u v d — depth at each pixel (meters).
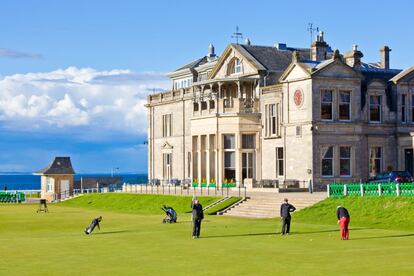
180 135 98.38
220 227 51.06
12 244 41.75
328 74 76.69
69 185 112.94
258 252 36.31
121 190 101.00
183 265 32.22
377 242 40.38
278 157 81.25
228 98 86.00
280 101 80.75
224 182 84.19
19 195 107.56
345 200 59.84
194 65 109.50
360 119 78.19
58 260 34.44
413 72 81.31
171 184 93.81
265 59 87.88
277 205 63.88
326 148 76.62
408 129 80.88
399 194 57.09
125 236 45.69
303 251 36.47
